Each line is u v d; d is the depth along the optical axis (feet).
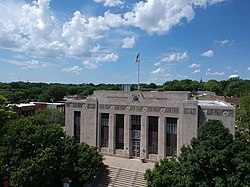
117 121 181.98
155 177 119.44
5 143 129.49
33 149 131.23
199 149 109.60
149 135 172.24
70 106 195.62
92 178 141.69
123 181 145.18
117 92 179.01
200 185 104.17
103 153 184.55
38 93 592.60
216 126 118.93
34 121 148.05
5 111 164.35
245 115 238.48
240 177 104.17
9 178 127.34
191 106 154.61
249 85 572.51
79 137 195.52
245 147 111.04
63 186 131.44
